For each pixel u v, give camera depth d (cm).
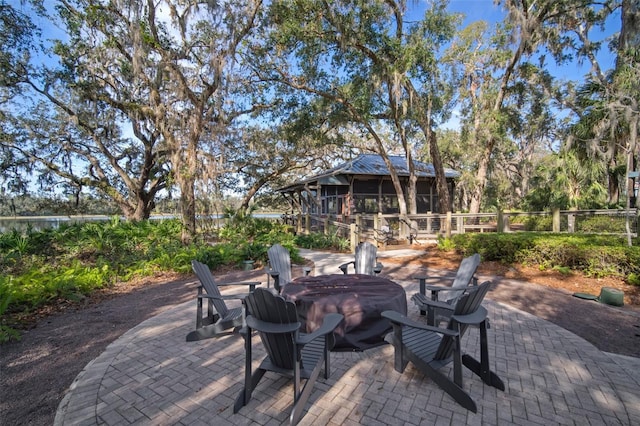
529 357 302
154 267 722
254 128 1923
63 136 1619
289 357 229
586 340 341
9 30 1116
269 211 3153
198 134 1063
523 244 686
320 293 342
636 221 705
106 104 1333
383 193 1708
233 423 216
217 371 288
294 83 1440
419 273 688
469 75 1541
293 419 208
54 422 224
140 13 927
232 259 817
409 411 224
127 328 404
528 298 492
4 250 869
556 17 1251
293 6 1162
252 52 1286
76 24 1127
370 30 1191
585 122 890
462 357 278
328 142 1739
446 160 2516
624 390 246
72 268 665
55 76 1280
